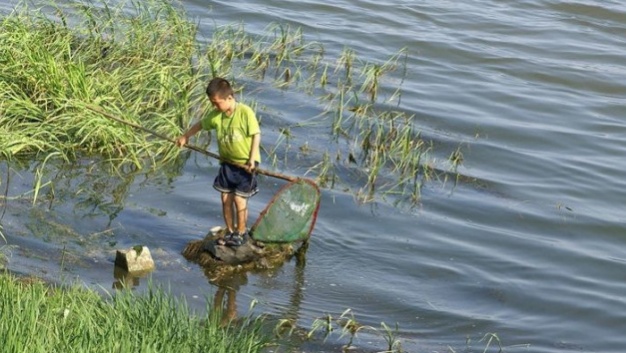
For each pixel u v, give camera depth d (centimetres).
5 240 2038
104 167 2445
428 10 4125
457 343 1866
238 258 2055
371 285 2052
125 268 1981
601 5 4259
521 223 2403
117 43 2998
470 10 4175
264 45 3441
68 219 2177
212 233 2114
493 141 2873
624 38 3997
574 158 2809
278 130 2783
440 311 1977
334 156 2662
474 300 2038
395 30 3828
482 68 3516
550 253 2261
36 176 2345
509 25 4009
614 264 2231
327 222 2303
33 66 2562
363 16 3969
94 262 2006
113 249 2073
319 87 3120
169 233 2172
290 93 3048
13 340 1394
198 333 1575
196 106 2755
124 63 2897
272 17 3812
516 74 3481
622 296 2092
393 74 3350
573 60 3669
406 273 2120
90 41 2984
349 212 2364
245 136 1989
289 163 2594
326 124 2856
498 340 1872
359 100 3059
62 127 2475
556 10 4238
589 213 2477
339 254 2164
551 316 2000
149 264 2000
